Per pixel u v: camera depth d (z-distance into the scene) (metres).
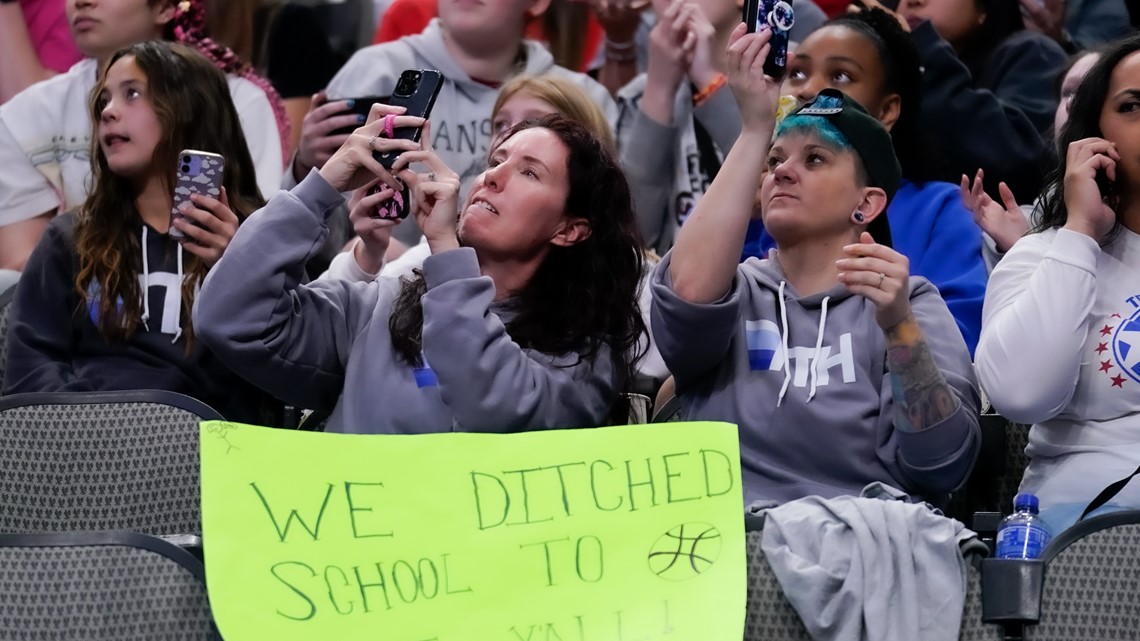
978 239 7.12
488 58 8.69
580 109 7.46
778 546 4.70
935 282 7.01
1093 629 4.46
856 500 4.78
